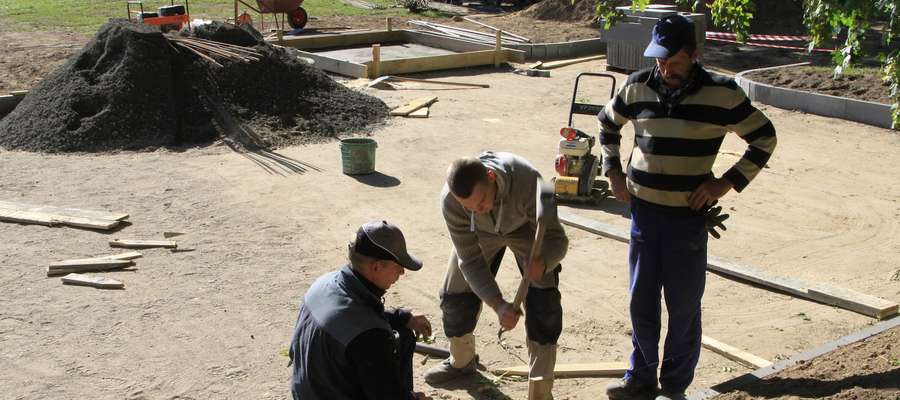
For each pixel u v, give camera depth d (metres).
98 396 5.64
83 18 25.56
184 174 11.06
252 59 13.77
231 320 6.84
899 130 13.81
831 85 15.66
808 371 5.54
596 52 22.50
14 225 8.98
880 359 5.60
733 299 7.42
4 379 5.83
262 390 5.76
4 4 28.36
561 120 14.61
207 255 8.26
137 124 12.52
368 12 29.03
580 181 10.04
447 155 12.23
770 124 4.80
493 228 4.83
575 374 5.96
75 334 6.53
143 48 12.98
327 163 11.73
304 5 29.95
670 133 4.80
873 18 5.57
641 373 5.39
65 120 12.38
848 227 9.35
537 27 25.38
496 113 15.09
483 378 5.82
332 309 3.35
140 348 6.33
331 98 14.28
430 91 16.97
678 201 4.92
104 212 9.32
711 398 5.25
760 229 9.26
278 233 8.93
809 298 7.37
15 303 7.07
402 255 3.42
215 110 13.09
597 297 7.47
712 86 4.70
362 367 3.27
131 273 7.77
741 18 6.91
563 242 4.82
